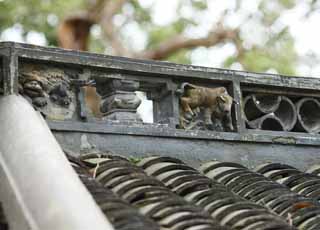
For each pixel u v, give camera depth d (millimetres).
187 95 6328
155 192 5000
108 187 5105
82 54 5871
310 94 6969
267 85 6703
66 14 17562
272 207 5539
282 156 6637
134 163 5820
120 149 5859
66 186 4430
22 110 5359
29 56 5648
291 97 6930
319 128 6957
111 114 5996
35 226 4195
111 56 5980
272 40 19281
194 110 6340
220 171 5980
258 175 6027
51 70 5785
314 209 5508
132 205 4762
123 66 6004
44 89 5723
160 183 5309
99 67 5914
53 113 5734
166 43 18891
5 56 5562
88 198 4359
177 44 18859
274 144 6629
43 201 4324
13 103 5430
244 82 6594
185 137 6168
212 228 4613
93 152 5746
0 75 5574
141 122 6016
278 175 6246
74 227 4016
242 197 5605
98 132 5805
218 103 6395
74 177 4629
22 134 5094
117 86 5992
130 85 6035
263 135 6566
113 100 5961
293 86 6824
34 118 5309
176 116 6207
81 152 5699
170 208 4789
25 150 4910
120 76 6020
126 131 5910
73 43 17516
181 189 5379
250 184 5805
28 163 4766
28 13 17531
